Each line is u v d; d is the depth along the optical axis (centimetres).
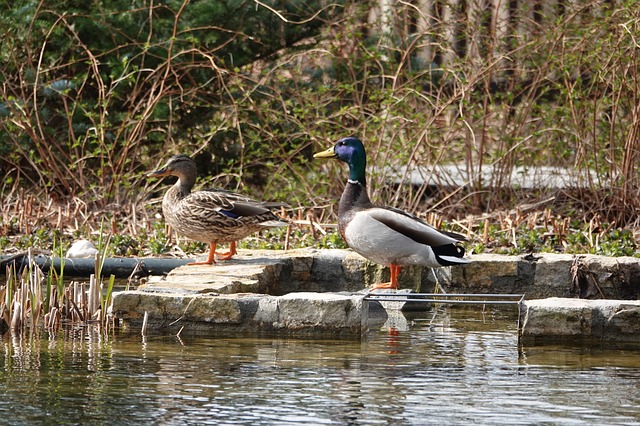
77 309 990
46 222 1512
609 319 899
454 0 1862
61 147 1755
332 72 1734
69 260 1239
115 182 1600
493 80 1772
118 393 701
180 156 1199
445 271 1203
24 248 1360
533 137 1605
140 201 1617
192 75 1719
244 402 679
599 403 686
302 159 1614
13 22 1647
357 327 921
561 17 1536
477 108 1661
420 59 1741
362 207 1130
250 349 853
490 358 830
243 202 1162
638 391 719
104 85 1630
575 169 1565
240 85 1539
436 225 1450
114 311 944
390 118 1565
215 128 1598
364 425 632
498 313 1084
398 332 952
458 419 645
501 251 1347
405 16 1645
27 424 631
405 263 1103
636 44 1396
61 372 760
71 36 1681
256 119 1706
